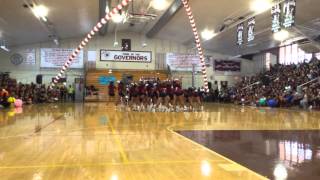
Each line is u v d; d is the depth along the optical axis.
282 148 7.43
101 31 33.19
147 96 19.98
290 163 5.93
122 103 24.41
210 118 14.96
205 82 17.64
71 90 34.88
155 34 35.28
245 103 29.05
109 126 11.56
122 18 22.97
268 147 7.55
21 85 28.45
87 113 17.73
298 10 21.81
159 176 5.03
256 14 22.80
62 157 6.39
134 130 10.47
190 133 9.82
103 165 5.73
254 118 15.16
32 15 24.80
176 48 38.34
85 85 36.00
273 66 32.81
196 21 27.52
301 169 5.49
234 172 5.26
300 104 23.45
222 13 24.45
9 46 35.31
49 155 6.58
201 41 34.31
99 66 37.19
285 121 13.74
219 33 29.69
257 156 6.54
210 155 6.60
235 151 7.05
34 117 15.24
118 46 37.50
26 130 10.50
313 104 22.55
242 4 21.91
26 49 35.81
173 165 5.73
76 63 36.81
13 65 35.59
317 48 27.55
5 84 26.36
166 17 27.11
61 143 8.00
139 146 7.59
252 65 38.97
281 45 32.66
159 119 14.21
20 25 27.31
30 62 35.88
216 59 38.78
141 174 5.14
